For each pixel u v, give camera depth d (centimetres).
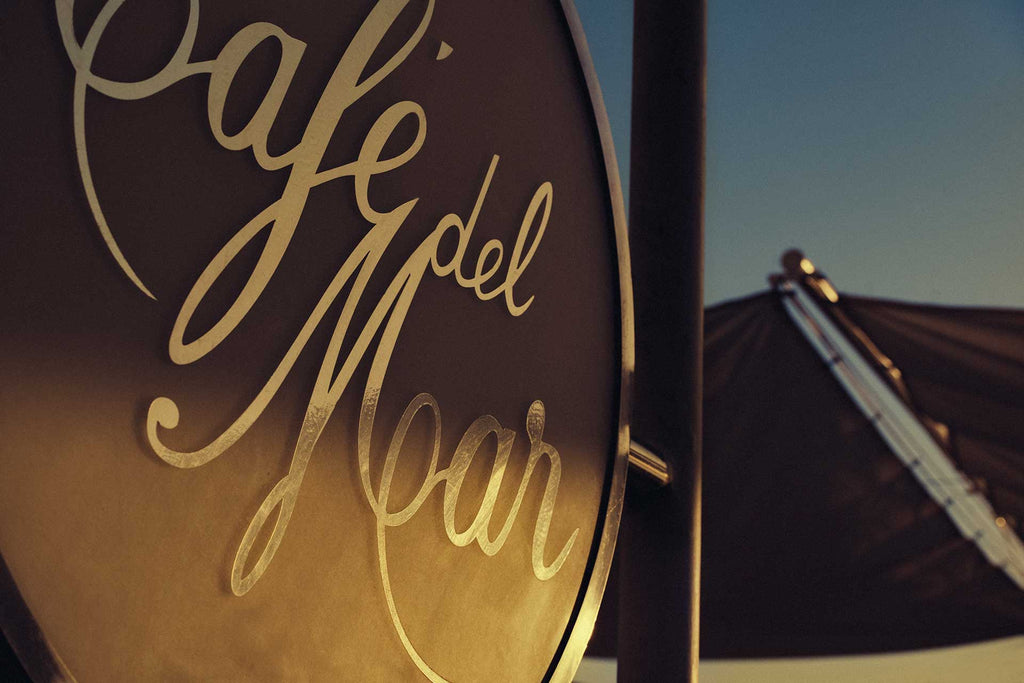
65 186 56
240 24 68
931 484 555
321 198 74
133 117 60
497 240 95
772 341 518
